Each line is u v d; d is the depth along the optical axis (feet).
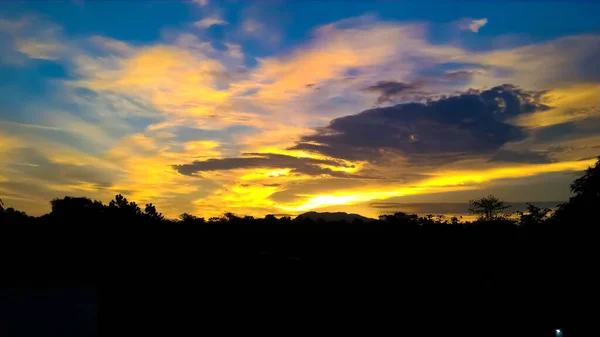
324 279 65.92
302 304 63.21
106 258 75.97
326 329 60.49
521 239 90.07
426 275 68.69
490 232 93.71
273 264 67.51
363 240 95.30
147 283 64.23
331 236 96.43
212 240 78.48
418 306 63.46
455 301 64.34
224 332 59.62
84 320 60.75
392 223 106.52
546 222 92.68
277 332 59.88
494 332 60.44
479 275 71.05
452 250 88.69
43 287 68.85
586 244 80.43
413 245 93.15
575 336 60.13
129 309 61.57
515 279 69.62
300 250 84.84
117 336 59.11
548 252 82.38
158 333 59.47
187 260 69.15
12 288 68.49
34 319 59.47
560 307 63.52
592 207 87.04
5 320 58.70
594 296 65.21
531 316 62.34
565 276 71.41
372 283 66.23
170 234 79.56
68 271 77.05
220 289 64.44
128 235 80.94
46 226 95.96
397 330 60.64
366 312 62.69
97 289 65.51
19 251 84.12
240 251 72.90
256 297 63.67
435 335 59.82
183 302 62.69
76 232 90.33
